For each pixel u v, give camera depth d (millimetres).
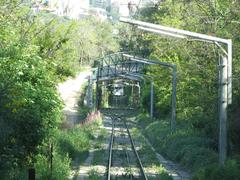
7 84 14508
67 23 31000
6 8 22844
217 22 27859
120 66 85062
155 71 53719
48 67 23328
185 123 42156
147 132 49219
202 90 31922
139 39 74875
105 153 33062
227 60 20578
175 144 31125
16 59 16969
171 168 26234
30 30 24641
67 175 19625
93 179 21094
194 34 21078
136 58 42812
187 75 37812
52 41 26312
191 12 30984
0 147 14039
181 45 35812
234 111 23078
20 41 19219
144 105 72312
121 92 127188
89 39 132875
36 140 17250
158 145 37281
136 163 28359
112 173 24406
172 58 46875
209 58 31453
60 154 22719
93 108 81188
